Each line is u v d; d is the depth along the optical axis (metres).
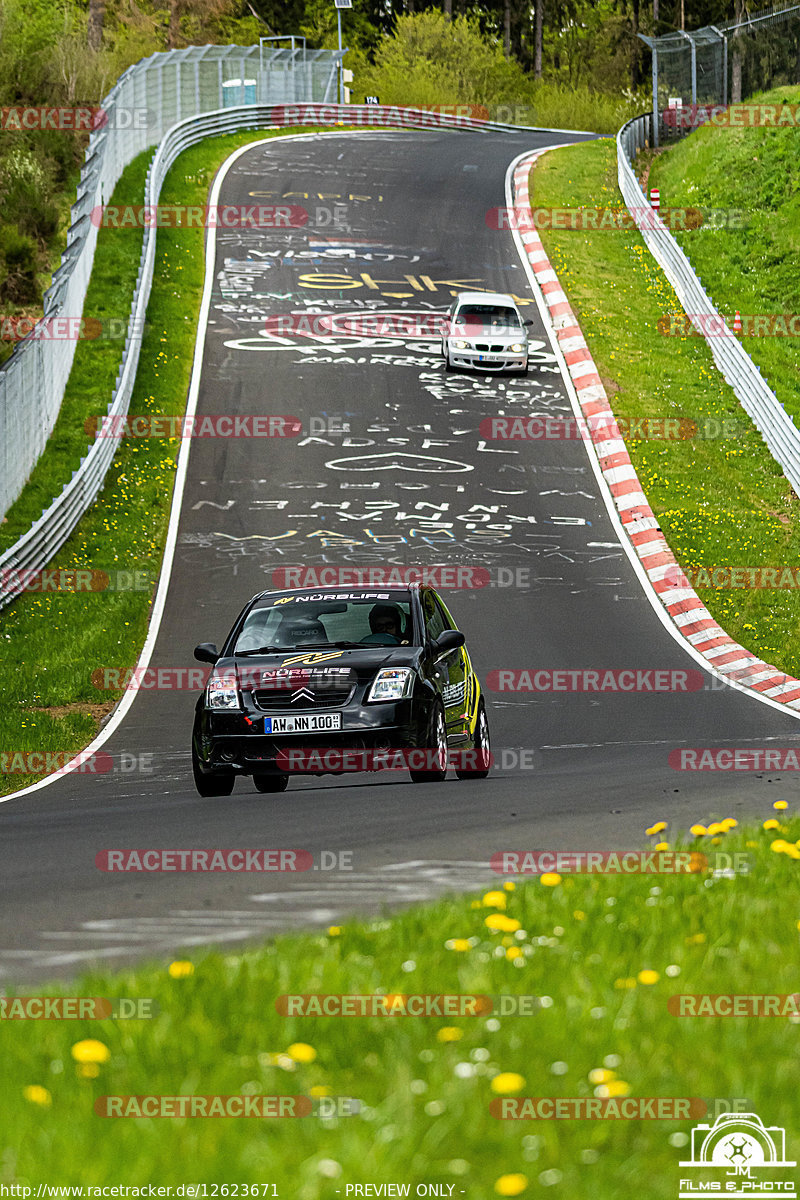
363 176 197.38
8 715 58.53
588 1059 11.84
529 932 17.31
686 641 73.69
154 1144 9.88
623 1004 13.39
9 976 16.45
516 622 75.75
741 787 35.50
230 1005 13.73
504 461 107.50
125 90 178.25
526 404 120.50
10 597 78.38
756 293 148.62
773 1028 12.84
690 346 135.12
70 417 111.88
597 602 80.50
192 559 87.56
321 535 91.88
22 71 172.62
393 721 36.69
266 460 106.44
